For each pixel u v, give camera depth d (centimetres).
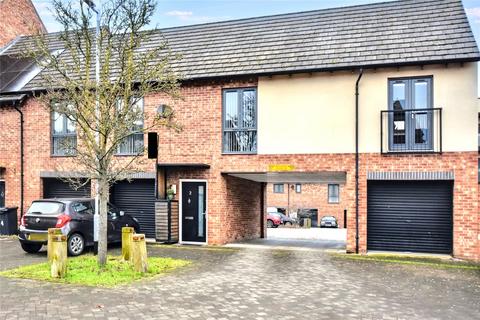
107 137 1071
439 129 1330
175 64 1647
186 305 781
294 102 1483
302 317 733
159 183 1597
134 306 766
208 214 1564
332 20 1670
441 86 1338
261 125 1514
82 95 1105
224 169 1549
